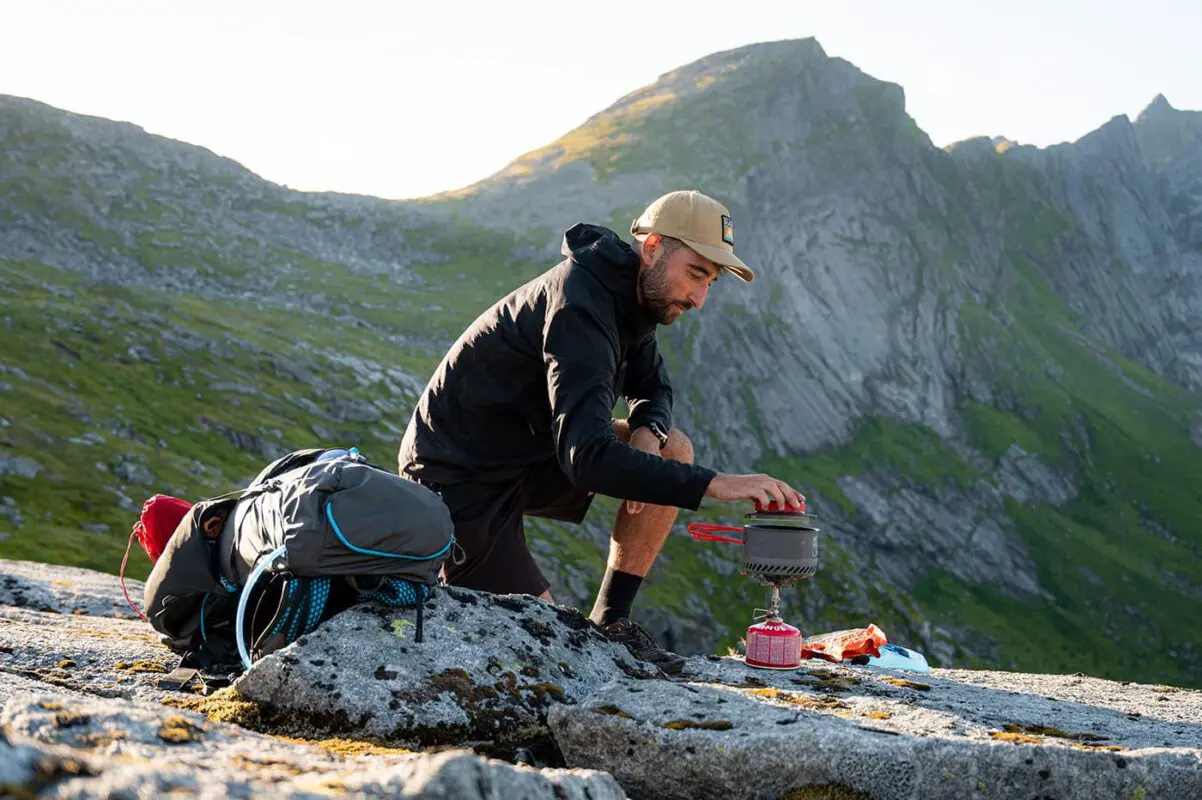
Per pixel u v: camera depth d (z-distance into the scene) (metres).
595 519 107.81
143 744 2.60
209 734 2.87
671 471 5.33
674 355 155.50
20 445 79.38
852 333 177.75
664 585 101.25
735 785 3.73
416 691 4.20
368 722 4.05
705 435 150.62
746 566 5.86
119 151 167.62
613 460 5.25
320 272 156.25
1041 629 139.50
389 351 133.00
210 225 159.38
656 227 5.51
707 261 5.48
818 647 7.01
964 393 182.75
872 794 3.67
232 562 5.09
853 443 163.25
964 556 149.75
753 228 178.88
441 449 6.03
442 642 4.56
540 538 97.12
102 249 141.38
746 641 5.97
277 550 4.52
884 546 146.38
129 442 86.44
